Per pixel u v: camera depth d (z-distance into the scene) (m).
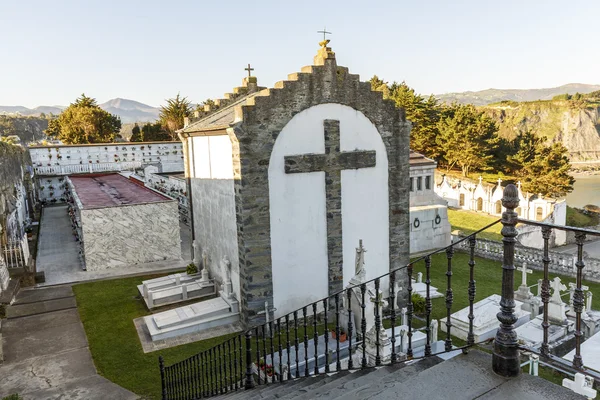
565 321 17.94
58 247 34.78
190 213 26.58
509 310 5.15
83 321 20.75
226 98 27.19
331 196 20.00
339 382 7.71
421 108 70.19
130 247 28.86
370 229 21.33
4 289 23.22
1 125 123.50
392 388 5.09
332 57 19.39
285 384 9.56
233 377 14.38
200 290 23.06
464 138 63.69
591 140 151.25
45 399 14.62
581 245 4.89
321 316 20.34
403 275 22.44
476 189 49.22
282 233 19.20
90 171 59.59
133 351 17.78
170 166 65.31
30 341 18.84
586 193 92.56
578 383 10.85
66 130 84.88
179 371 14.52
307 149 19.34
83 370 16.45
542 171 59.53
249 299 18.84
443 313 20.67
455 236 35.38
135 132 92.25
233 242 20.39
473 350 5.86
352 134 20.31
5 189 31.70
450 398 4.79
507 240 5.14
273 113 18.42
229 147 19.75
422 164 32.66
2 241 26.11
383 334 13.23
